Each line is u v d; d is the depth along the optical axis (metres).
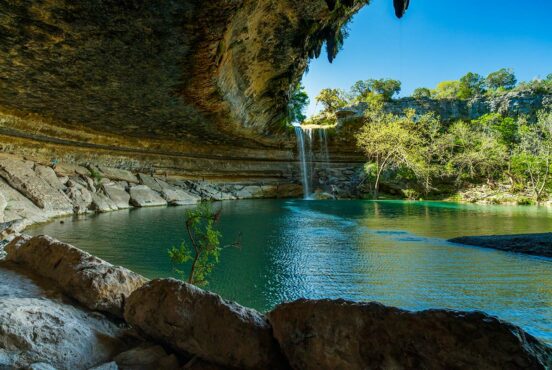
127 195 21.34
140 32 11.28
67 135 20.89
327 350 1.85
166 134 26.27
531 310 4.78
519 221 15.09
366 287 5.93
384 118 39.16
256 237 11.03
